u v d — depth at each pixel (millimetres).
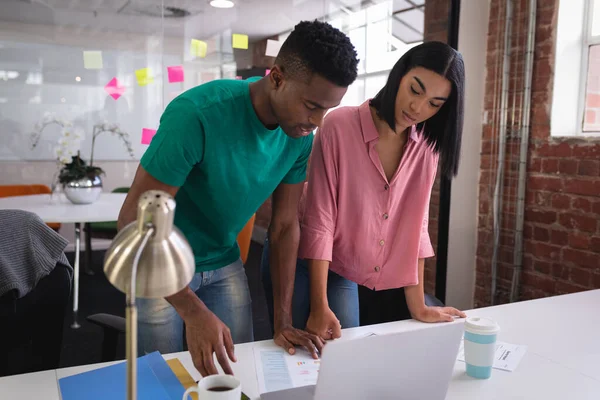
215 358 1197
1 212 1384
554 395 1066
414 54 1334
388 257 1569
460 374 1156
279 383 1095
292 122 1129
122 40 4582
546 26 2672
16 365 1499
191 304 1077
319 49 1021
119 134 4746
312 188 1502
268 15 4066
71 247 4895
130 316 562
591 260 2510
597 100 2637
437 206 3059
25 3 4324
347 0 3447
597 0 2625
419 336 887
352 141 1453
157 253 568
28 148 4496
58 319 1531
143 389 984
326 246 1465
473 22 2930
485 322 1144
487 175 3016
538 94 2732
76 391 978
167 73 4598
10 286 1386
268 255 1648
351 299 1671
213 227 1394
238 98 1223
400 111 1361
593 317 1521
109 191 4801
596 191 2469
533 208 2797
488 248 3035
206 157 1205
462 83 1355
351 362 832
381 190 1491
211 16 4340
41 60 4445
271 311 1682
